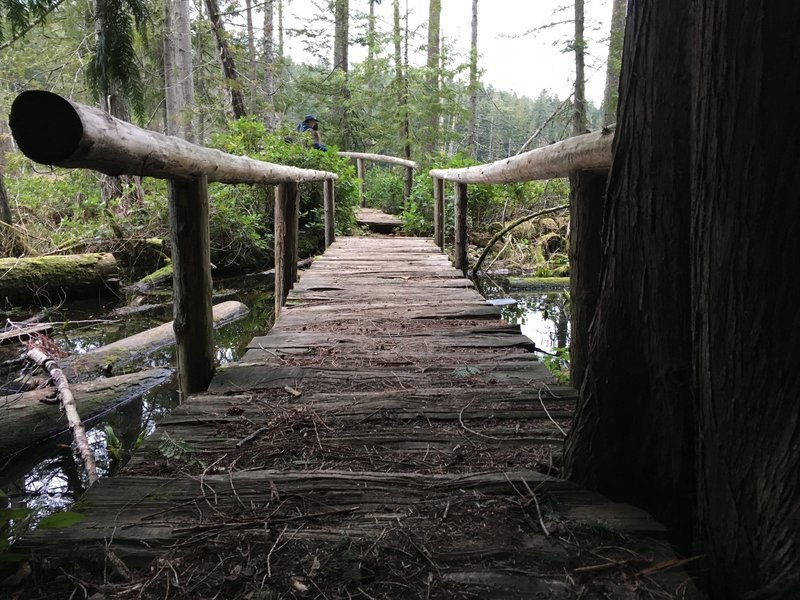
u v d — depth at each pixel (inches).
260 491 65.8
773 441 42.9
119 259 325.7
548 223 405.1
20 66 477.1
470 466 72.4
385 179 580.7
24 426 123.8
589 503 61.4
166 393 157.0
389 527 58.4
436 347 127.8
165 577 51.0
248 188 362.0
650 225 53.1
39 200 401.4
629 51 52.8
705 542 50.3
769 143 40.8
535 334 227.8
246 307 258.2
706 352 47.4
